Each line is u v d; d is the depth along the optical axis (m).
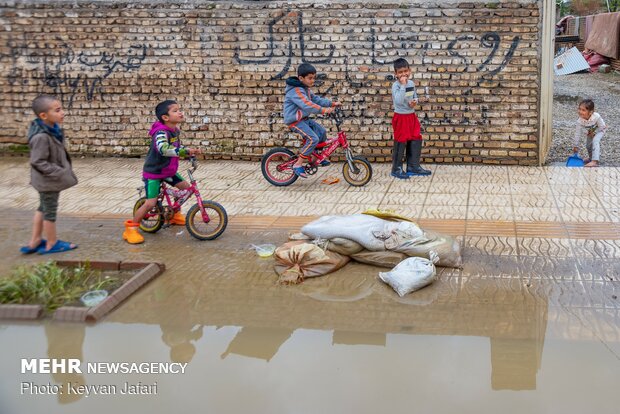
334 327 4.34
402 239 5.31
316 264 5.25
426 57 8.73
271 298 4.85
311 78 7.57
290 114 7.65
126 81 9.43
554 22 10.20
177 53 9.24
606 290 4.75
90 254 5.84
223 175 8.67
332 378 3.68
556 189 7.50
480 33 8.55
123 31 9.27
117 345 4.17
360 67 8.90
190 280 5.23
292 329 4.33
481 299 4.68
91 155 9.77
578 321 4.27
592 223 6.22
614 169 8.44
